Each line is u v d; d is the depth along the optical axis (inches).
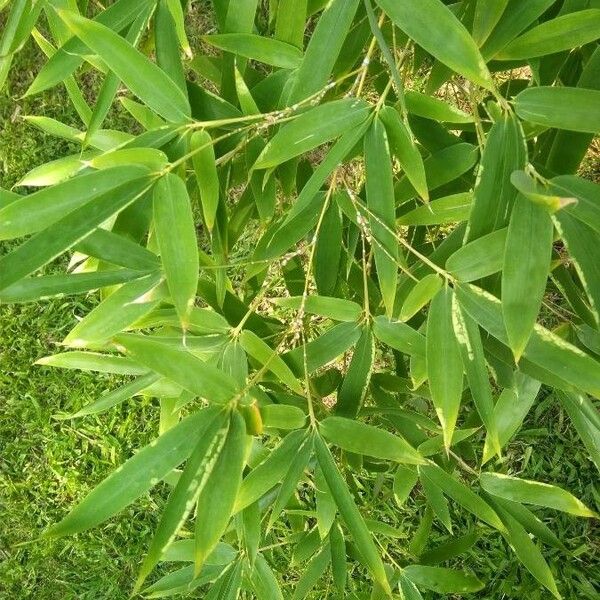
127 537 54.4
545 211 17.7
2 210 18.6
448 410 20.9
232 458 18.9
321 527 25.8
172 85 20.7
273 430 27.6
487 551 48.5
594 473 48.7
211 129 25.4
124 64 20.5
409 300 21.3
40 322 57.4
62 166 26.9
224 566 29.1
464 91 25.4
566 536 48.3
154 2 22.3
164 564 53.6
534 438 49.6
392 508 49.6
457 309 20.5
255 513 24.2
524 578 47.4
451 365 20.9
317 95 21.0
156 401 55.6
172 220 19.6
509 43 20.1
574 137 22.6
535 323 17.8
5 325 58.1
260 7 43.4
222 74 25.9
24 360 57.8
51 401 57.2
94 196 19.0
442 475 27.3
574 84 25.4
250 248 53.0
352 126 20.5
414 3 17.7
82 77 58.2
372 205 21.4
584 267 17.8
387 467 34.4
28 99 58.5
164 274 20.8
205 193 22.4
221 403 19.4
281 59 22.9
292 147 20.8
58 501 56.6
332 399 50.3
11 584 56.3
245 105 23.6
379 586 30.2
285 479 22.9
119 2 22.5
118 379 56.0
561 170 23.2
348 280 29.2
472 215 19.0
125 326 21.3
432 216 23.9
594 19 19.2
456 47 17.7
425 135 25.1
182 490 18.0
